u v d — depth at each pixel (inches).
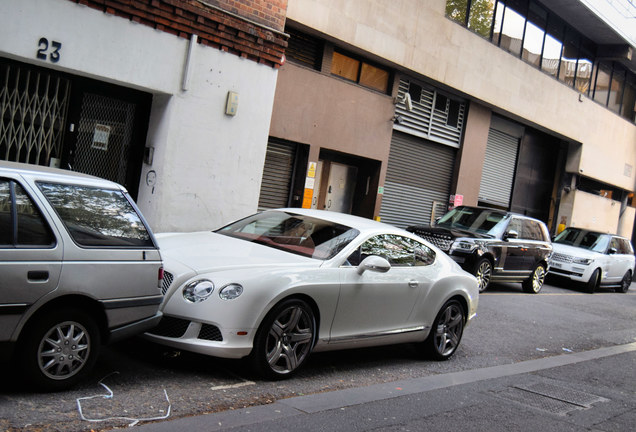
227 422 167.6
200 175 406.6
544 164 1003.9
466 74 711.1
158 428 155.7
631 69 1136.2
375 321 242.7
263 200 541.3
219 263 208.8
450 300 282.7
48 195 165.9
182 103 390.0
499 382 259.0
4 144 344.8
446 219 582.2
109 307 173.2
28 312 156.0
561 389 259.4
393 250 257.8
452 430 188.4
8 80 342.0
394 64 617.9
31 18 320.8
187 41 385.4
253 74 424.5
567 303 572.4
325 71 560.7
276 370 208.8
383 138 631.2
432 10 645.3
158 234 255.3
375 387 225.6
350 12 556.7
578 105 968.9
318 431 171.9
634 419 226.4
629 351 381.1
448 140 739.4
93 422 153.5
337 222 254.4
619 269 767.1
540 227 605.3
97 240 172.4
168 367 208.4
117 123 394.0
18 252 154.6
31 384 162.1
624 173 1179.3
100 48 348.2
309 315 215.3
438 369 269.4
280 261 218.5
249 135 429.1
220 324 193.2
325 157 613.9
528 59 852.0
